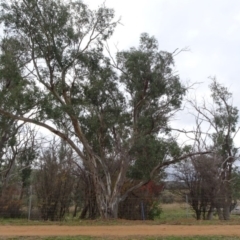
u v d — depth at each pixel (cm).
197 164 2800
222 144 2934
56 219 2600
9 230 1708
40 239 1442
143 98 2397
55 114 2123
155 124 2439
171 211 3034
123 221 2152
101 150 2425
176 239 1440
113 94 2414
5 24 2198
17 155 3538
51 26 2186
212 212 2711
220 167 2888
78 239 1437
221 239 1448
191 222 2069
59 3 2198
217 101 3272
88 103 2353
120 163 2417
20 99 2088
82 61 2306
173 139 2770
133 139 2330
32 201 2692
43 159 2938
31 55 2220
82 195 2758
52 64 2211
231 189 2891
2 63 2142
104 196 2361
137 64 2370
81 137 2309
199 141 3200
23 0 2159
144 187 2736
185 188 2830
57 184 2689
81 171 2753
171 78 2441
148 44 2431
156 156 2319
